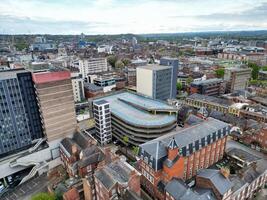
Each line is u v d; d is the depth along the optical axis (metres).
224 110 140.00
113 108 123.00
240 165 88.00
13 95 88.50
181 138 79.00
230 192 65.00
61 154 96.88
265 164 83.31
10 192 82.19
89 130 119.75
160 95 157.88
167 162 70.00
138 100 133.12
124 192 58.47
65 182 76.38
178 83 198.00
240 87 190.25
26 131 95.81
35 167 91.62
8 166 88.50
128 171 63.75
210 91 177.62
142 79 159.38
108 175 61.44
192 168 81.31
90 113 136.25
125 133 109.75
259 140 102.44
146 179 78.25
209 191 62.56
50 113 94.56
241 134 111.69
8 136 90.94
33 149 95.69
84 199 73.56
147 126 102.31
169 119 109.50
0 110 86.38
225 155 94.50
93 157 80.75
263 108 134.38
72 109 100.88
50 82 90.94
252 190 74.44
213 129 87.50
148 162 74.00
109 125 112.88
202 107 138.38
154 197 75.19
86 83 194.88
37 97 93.31
